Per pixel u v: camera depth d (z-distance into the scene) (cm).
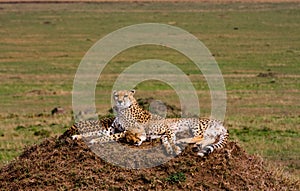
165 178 1708
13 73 7706
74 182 1712
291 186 1892
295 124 4181
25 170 1803
